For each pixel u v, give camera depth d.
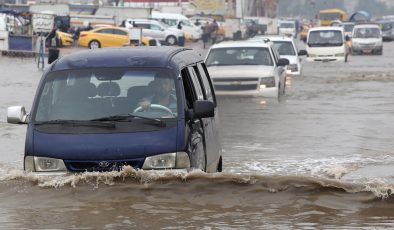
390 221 16.19
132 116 19.22
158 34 130.38
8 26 102.44
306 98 51.00
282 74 51.03
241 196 17.86
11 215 16.75
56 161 18.89
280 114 41.62
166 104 19.48
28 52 96.38
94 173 18.58
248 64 48.03
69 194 18.16
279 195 17.98
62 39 111.81
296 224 16.00
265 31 188.88
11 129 35.91
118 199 17.75
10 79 65.31
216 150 22.55
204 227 15.77
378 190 18.05
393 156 28.58
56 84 20.08
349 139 32.88
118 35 112.31
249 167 26.20
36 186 18.70
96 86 19.91
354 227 15.75
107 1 181.12
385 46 159.00
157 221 16.19
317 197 17.83
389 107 45.34
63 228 15.75
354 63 97.50
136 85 19.84
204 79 23.09
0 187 18.70
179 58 20.84
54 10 140.75
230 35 166.88
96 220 16.30
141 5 184.38
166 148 18.77
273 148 30.56
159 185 18.42
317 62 98.19
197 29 149.25
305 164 26.77
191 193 18.11
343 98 51.09
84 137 18.91
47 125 19.31
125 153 18.69
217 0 193.12
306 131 35.12
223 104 45.88
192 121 19.73
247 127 36.47
